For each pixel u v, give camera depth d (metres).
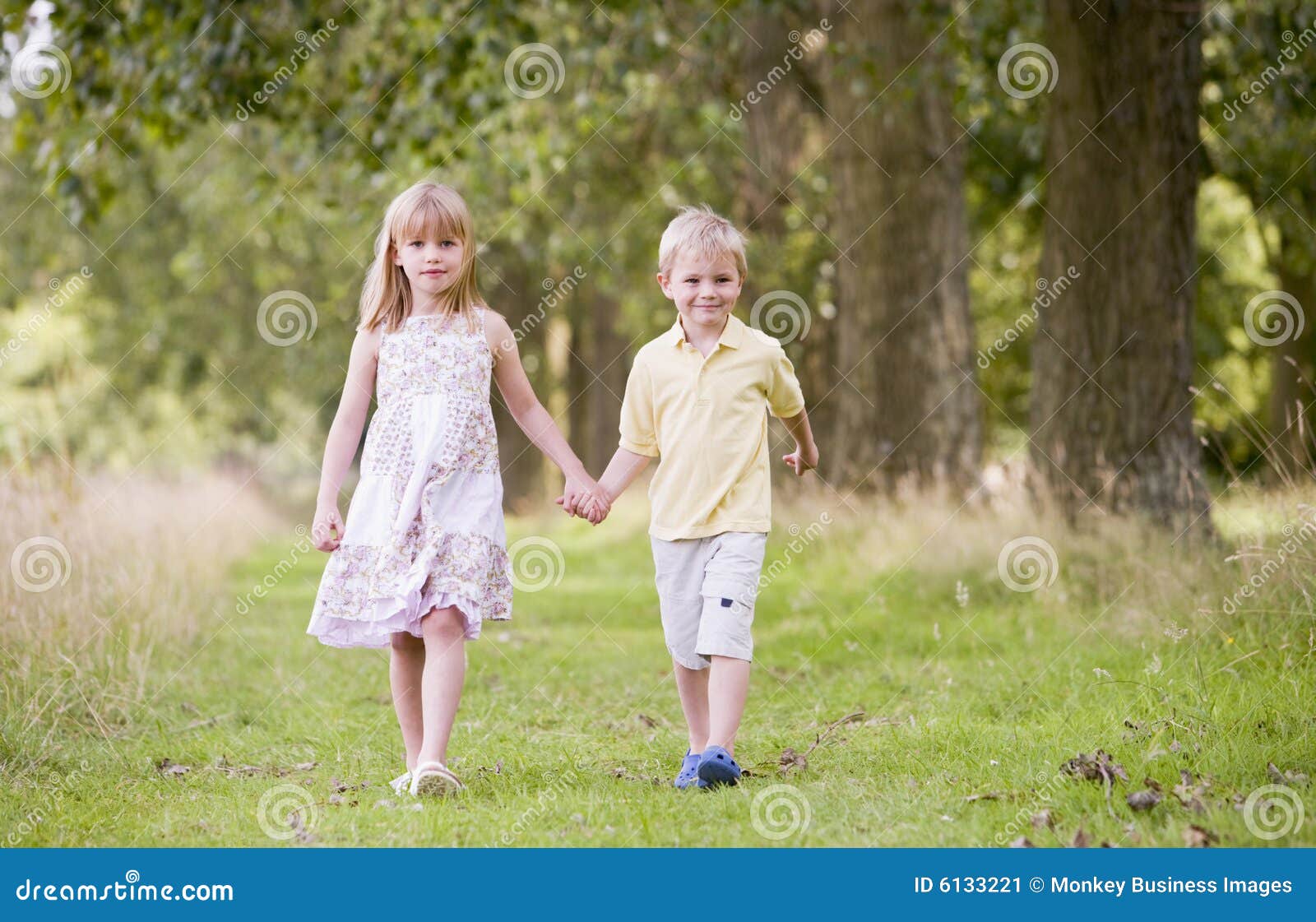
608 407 35.28
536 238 27.12
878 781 6.42
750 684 10.02
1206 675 7.73
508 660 11.48
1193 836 5.25
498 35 15.47
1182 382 13.73
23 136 15.50
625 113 22.83
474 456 6.79
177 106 15.11
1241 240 34.34
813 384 23.27
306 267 32.81
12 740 7.28
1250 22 18.58
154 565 11.99
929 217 19.27
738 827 5.76
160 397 41.75
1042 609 11.88
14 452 13.98
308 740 8.12
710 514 6.76
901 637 11.61
